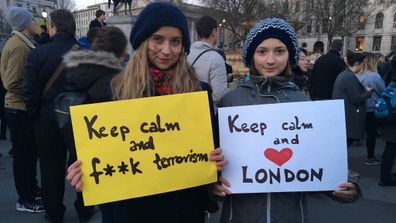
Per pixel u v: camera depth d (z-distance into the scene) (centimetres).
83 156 135
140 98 138
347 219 347
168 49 141
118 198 136
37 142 296
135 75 141
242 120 153
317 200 389
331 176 152
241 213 158
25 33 338
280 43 158
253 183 152
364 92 465
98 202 135
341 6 3456
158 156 139
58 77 277
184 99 141
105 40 256
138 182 137
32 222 328
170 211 143
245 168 153
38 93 286
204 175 143
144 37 141
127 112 137
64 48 280
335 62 538
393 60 671
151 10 138
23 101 327
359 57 500
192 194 148
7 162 502
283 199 156
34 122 298
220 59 312
